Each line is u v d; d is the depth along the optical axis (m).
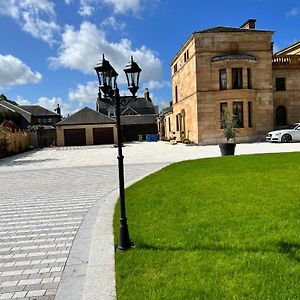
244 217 5.30
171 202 6.64
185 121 32.69
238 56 27.05
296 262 3.52
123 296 3.04
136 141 46.56
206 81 27.84
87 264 4.04
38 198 8.60
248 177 9.08
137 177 11.05
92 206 7.39
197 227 4.93
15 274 3.95
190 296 2.94
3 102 50.56
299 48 34.84
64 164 17.52
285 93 30.25
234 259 3.68
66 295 3.31
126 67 4.88
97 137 41.50
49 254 4.58
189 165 12.71
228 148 15.95
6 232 5.73
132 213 5.98
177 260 3.76
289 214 5.34
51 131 49.12
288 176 8.91
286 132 25.80
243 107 27.55
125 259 3.89
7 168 16.78
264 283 3.09
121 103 4.82
